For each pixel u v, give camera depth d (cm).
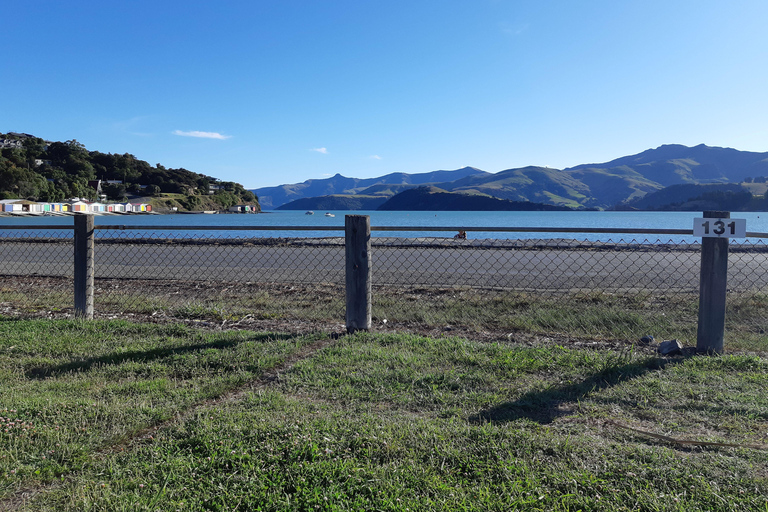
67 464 263
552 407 334
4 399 346
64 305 734
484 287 882
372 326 586
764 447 269
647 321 581
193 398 353
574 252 1580
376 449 268
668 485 232
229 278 1045
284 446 269
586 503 218
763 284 906
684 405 330
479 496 223
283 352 460
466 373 394
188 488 237
